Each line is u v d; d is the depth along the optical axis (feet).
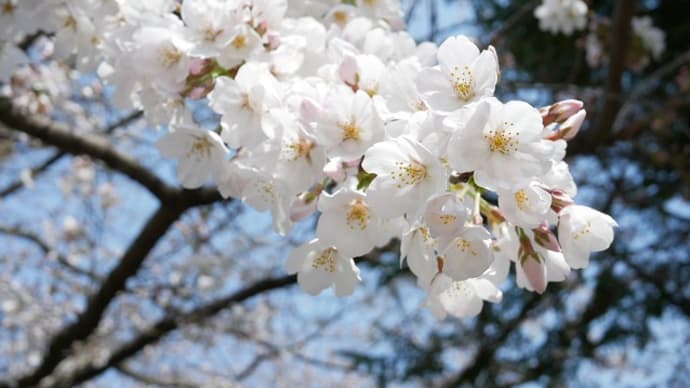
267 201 6.16
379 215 5.02
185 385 22.07
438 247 4.90
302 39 6.47
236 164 6.31
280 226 6.11
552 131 5.21
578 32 23.27
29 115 13.28
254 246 22.35
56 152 19.89
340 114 5.33
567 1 17.95
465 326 25.95
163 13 6.88
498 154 4.78
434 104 5.09
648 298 24.84
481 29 24.59
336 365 24.35
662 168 24.49
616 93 18.35
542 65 24.94
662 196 24.50
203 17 6.32
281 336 26.17
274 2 6.52
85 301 21.17
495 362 25.22
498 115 4.81
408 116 5.30
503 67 22.95
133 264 16.48
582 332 24.95
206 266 22.16
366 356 24.39
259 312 25.02
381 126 5.31
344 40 7.22
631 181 25.86
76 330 18.30
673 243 25.66
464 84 5.14
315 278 6.09
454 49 5.18
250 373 24.35
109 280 16.96
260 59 6.35
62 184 23.06
